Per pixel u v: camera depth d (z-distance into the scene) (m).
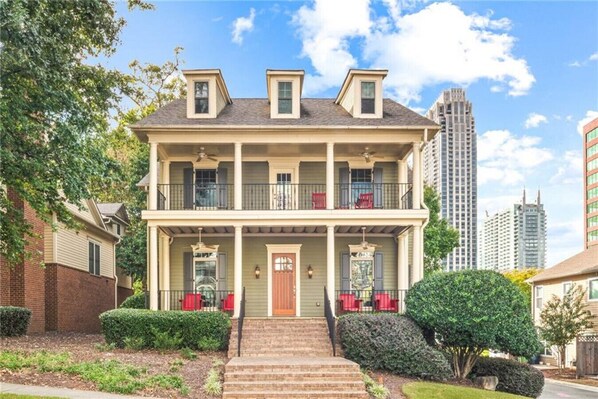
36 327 22.67
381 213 20.02
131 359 15.02
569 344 27.97
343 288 22.42
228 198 22.50
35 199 15.85
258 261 22.42
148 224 19.84
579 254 34.44
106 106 18.59
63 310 24.47
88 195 16.42
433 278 17.83
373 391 13.36
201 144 20.73
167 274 21.75
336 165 22.92
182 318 17.92
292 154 22.55
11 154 14.10
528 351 16.22
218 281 22.28
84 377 12.30
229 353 16.95
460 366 17.22
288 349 17.19
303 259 22.48
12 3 12.94
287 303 22.20
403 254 21.94
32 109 15.17
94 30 18.02
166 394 12.05
